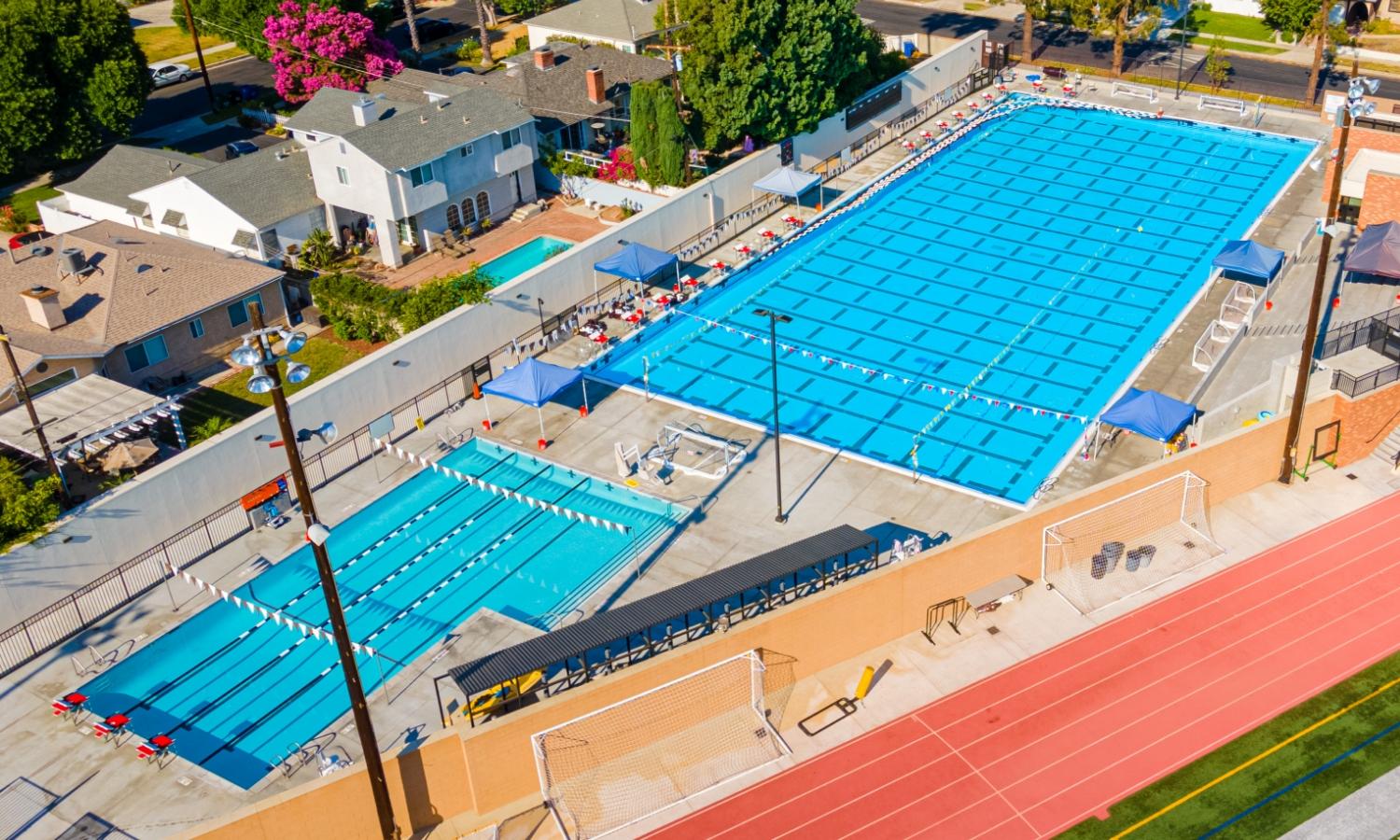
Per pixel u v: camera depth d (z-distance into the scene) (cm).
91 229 5541
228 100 7800
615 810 2886
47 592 3681
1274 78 7406
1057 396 4584
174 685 3459
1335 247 5419
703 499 4094
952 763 2977
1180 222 5875
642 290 5425
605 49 7212
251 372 5003
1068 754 2986
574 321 5159
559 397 4753
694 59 6100
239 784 3102
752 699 3153
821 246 5866
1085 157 6694
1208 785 2880
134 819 2983
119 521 3822
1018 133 7088
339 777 2706
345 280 5181
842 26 6431
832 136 6656
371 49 7300
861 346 4991
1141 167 6519
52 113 6531
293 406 4231
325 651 3562
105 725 3234
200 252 5366
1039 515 3459
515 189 6247
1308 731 3017
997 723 3086
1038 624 3400
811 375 4812
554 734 2911
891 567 3262
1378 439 4034
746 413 4584
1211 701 3119
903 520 3922
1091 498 3550
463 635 3506
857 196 6294
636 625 3075
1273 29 8175
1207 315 5003
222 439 4066
